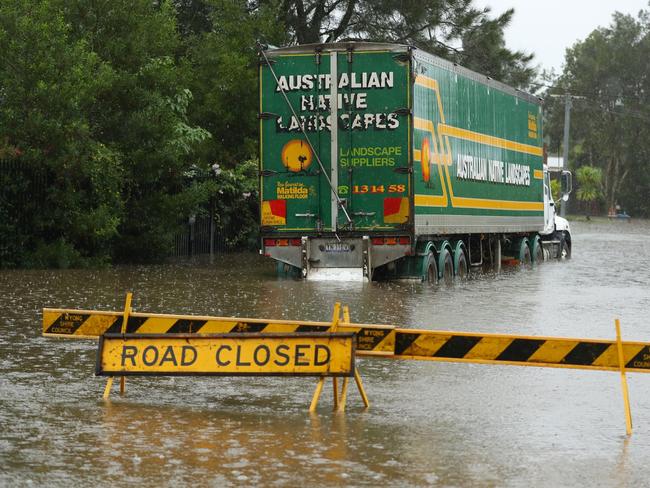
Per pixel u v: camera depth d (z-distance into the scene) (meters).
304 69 27.75
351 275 28.05
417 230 27.81
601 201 146.75
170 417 11.13
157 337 11.89
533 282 29.50
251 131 45.91
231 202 45.16
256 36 47.78
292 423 10.91
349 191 27.73
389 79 27.30
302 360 11.50
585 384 13.48
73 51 32.09
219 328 12.24
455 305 22.11
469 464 9.30
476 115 32.84
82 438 10.09
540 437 10.43
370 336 11.75
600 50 143.50
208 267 34.53
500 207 35.25
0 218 30.98
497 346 11.54
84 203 33.62
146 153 35.19
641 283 29.33
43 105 31.42
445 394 12.70
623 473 9.06
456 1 55.78
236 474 8.84
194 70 45.03
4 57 31.42
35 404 11.70
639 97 143.75
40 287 25.34
